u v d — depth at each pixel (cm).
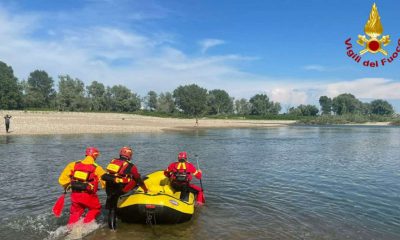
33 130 3625
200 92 11825
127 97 12231
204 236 730
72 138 2994
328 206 976
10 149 2147
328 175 1443
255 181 1302
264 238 727
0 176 1323
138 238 714
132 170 779
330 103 15812
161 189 889
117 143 2653
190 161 1828
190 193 933
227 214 884
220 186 1209
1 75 10469
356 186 1235
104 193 1079
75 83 12288
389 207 973
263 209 935
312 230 781
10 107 10275
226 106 14325
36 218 837
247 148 2547
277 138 3684
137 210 767
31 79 13125
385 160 1922
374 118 11075
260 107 13875
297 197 1070
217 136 3859
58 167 1523
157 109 12825
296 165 1711
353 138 3831
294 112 13750
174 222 793
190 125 6712
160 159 1834
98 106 11712
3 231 748
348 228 800
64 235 727
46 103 12369
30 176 1326
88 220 779
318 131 5588
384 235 761
